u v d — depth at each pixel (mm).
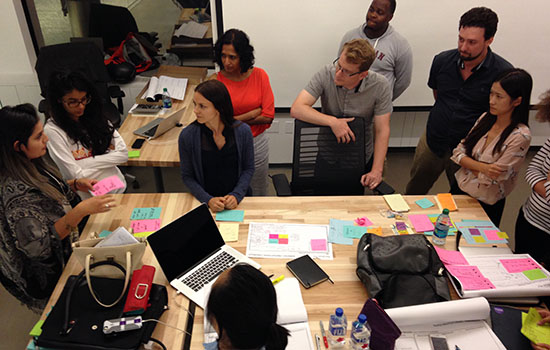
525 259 1931
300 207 2303
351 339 1520
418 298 1669
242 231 2111
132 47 4098
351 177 2662
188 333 1619
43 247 1706
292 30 3572
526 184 3908
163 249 1777
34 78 3945
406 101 3943
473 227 2152
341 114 2688
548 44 3570
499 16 3484
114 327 1479
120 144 2510
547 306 1876
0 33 3740
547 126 4137
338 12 3479
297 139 2605
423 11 3469
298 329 1590
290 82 3820
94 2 4301
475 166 2311
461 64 2695
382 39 3117
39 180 1731
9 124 1612
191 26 4160
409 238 1852
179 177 4078
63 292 1615
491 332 1605
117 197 2332
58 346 1483
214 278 1817
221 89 2072
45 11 4070
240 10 3504
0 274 1850
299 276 1834
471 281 1787
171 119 2975
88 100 2227
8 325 2580
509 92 2074
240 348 1091
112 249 1649
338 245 2039
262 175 3064
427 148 3051
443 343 1563
